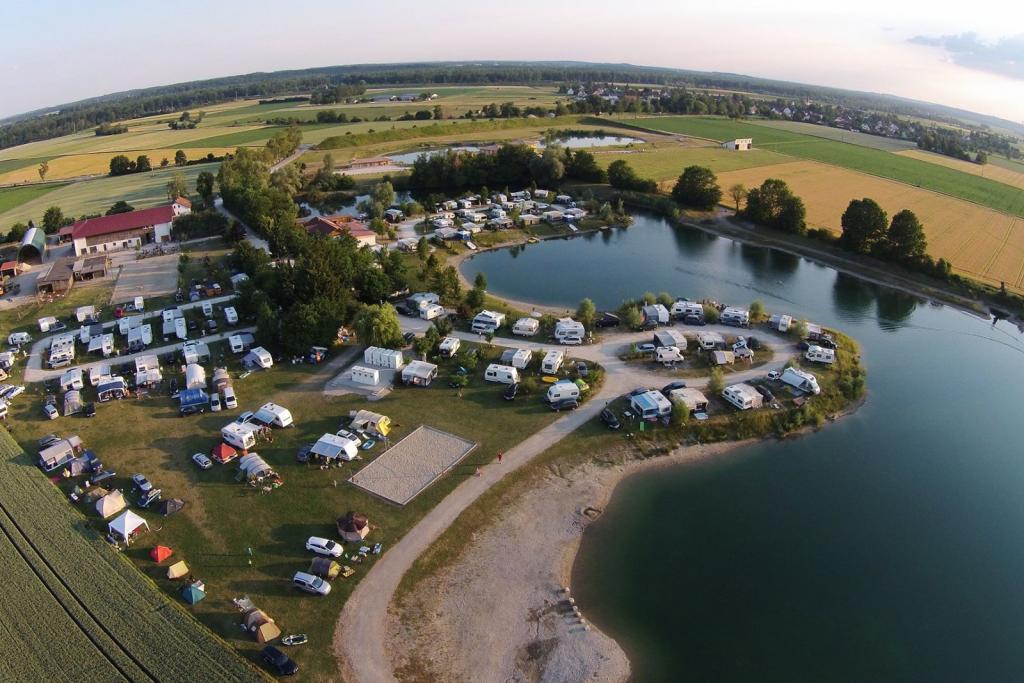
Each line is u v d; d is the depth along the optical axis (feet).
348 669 151.43
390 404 262.26
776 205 534.78
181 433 242.58
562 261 463.83
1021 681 154.81
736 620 170.50
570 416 253.65
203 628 160.45
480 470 221.87
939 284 420.77
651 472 228.02
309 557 183.11
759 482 225.15
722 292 410.31
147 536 191.42
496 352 304.09
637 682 152.76
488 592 176.35
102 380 275.59
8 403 262.67
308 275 327.88
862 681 153.99
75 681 146.72
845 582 183.62
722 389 265.34
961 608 175.83
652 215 601.21
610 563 188.34
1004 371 310.45
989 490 223.51
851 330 356.59
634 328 330.54
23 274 420.77
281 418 244.63
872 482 226.38
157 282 399.03
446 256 461.37
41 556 184.03
